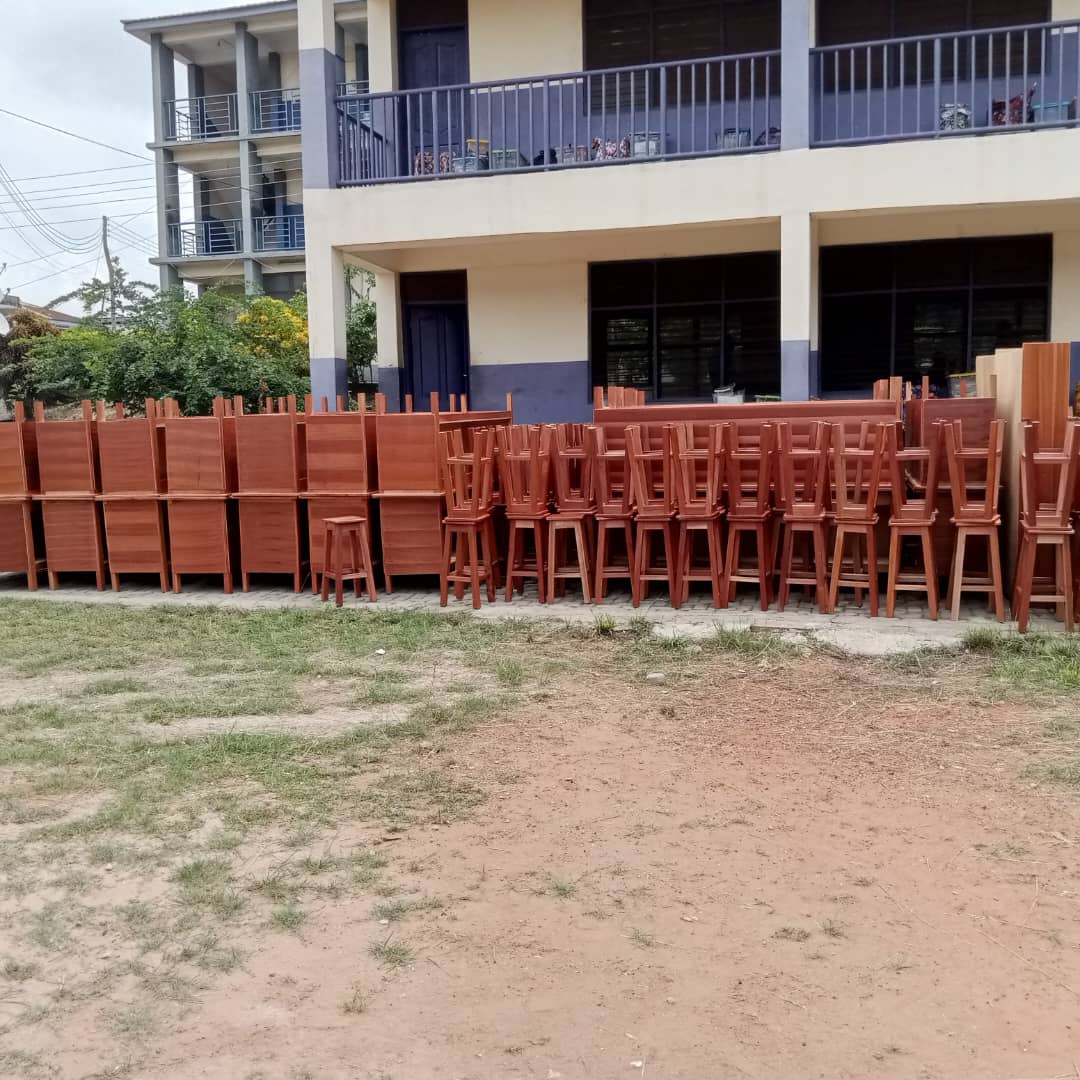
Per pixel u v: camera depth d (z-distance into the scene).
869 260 12.38
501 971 3.00
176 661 6.80
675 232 12.84
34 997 2.96
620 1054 2.61
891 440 6.95
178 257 34.97
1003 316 12.08
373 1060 2.62
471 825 4.03
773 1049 2.62
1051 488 6.89
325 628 7.54
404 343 14.31
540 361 13.66
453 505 8.09
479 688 5.92
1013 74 11.74
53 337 21.88
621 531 8.67
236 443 9.05
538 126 13.34
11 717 5.58
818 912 3.30
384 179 11.90
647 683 5.95
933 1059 2.57
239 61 32.97
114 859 3.80
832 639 6.64
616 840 3.86
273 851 3.84
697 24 12.73
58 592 9.45
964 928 3.19
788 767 4.58
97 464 9.48
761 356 12.95
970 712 5.26
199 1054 2.67
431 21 13.74
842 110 12.24
